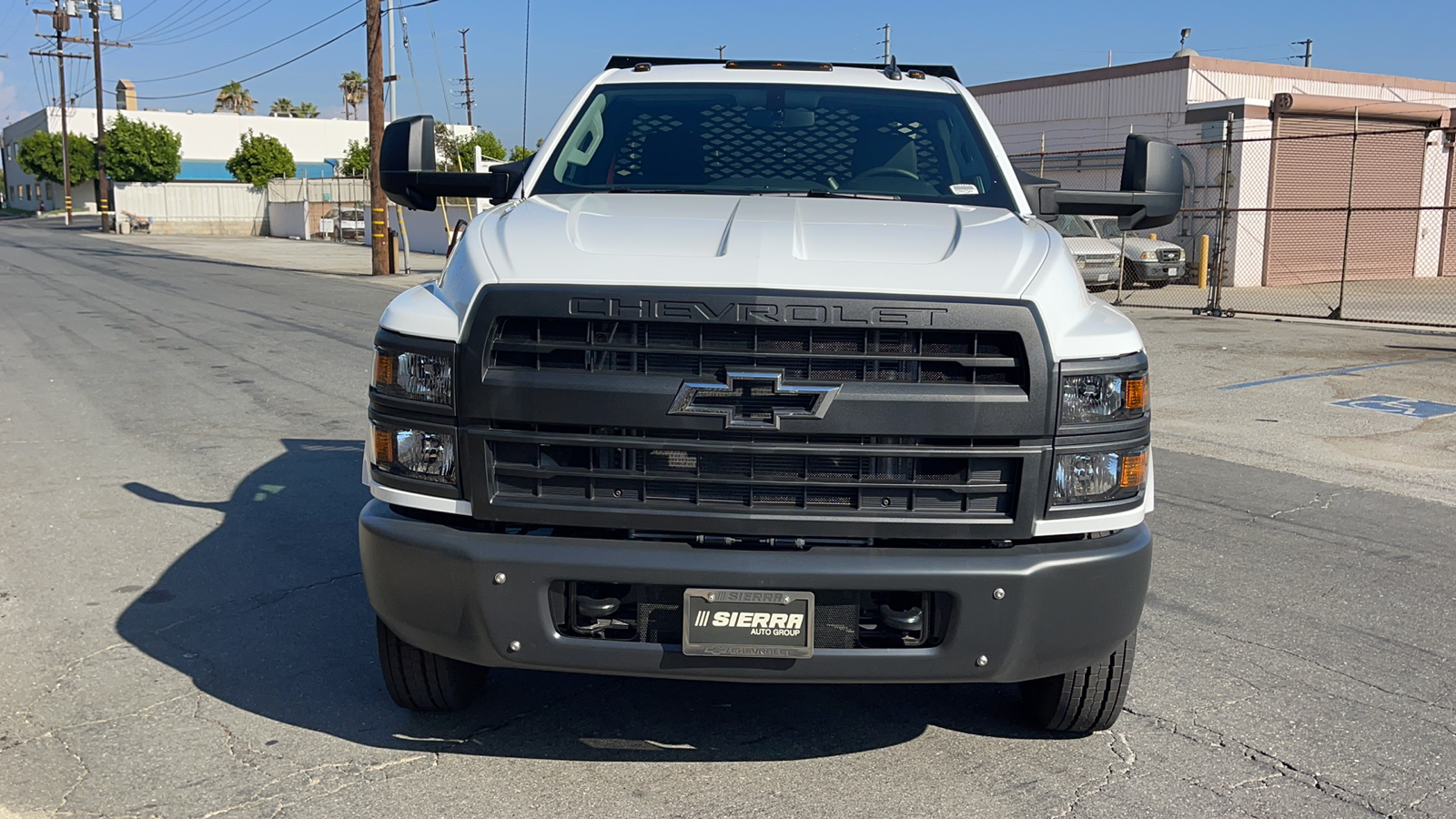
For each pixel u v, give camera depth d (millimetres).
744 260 3027
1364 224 26219
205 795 3248
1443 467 7656
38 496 6508
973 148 4430
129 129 67000
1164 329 15703
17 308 17500
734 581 2914
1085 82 27312
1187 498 6828
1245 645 4527
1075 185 27422
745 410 2936
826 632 3014
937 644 3020
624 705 3896
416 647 3352
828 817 3186
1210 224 24281
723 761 3516
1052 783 3400
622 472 2990
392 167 4281
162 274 26172
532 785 3340
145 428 8430
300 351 12711
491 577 2998
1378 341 14258
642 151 4379
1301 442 8398
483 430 3012
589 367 2973
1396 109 25625
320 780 3348
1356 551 5797
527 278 3018
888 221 3555
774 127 4480
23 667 4148
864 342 2920
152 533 5805
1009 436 2963
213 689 3980
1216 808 3260
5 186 121250
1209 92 25266
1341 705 3979
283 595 4926
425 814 3168
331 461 7367
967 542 3037
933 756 3562
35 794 3232
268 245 44062
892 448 2934
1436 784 3418
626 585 3080
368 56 25203
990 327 2926
